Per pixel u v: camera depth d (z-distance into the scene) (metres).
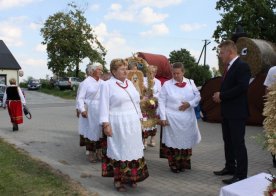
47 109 21.77
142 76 7.35
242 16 24.75
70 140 10.22
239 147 5.78
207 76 51.75
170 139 6.66
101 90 5.50
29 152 8.46
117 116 5.46
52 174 6.44
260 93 12.20
